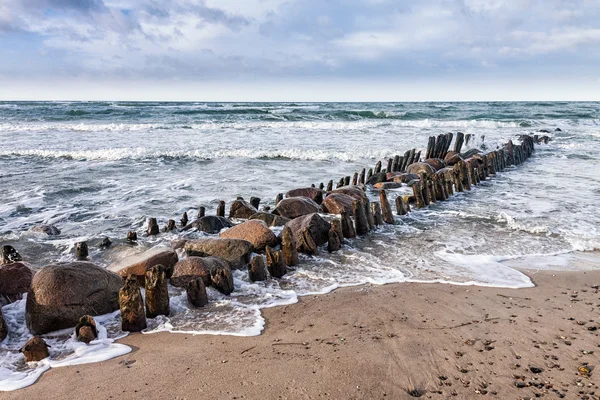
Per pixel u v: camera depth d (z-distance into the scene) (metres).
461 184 13.57
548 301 5.89
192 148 21.83
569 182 15.02
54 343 4.86
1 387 3.96
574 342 4.73
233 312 5.63
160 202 12.39
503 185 14.66
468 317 5.38
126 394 3.81
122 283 5.87
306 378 4.03
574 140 27.67
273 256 6.85
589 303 5.82
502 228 9.60
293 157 20.31
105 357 4.48
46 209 11.61
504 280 6.70
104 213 11.24
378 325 5.18
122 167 17.88
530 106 71.25
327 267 7.31
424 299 5.96
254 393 3.80
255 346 4.68
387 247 8.37
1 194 13.12
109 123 35.81
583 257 7.75
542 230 9.27
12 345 4.85
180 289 6.33
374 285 6.53
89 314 5.34
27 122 36.16
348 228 8.80
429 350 4.55
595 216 10.41
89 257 7.98
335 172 17.23
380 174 14.92
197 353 4.53
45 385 3.99
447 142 19.94
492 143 23.94
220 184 14.87
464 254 7.96
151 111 47.78
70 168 17.53
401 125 35.56
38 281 5.25
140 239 8.94
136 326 5.11
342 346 4.64
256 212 9.80
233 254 7.18
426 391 3.86
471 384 3.96
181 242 8.05
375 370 4.17
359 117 43.81
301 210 10.03
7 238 8.91
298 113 45.97
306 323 5.27
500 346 4.64
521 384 3.95
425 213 10.95
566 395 3.79
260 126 33.69
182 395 3.79
